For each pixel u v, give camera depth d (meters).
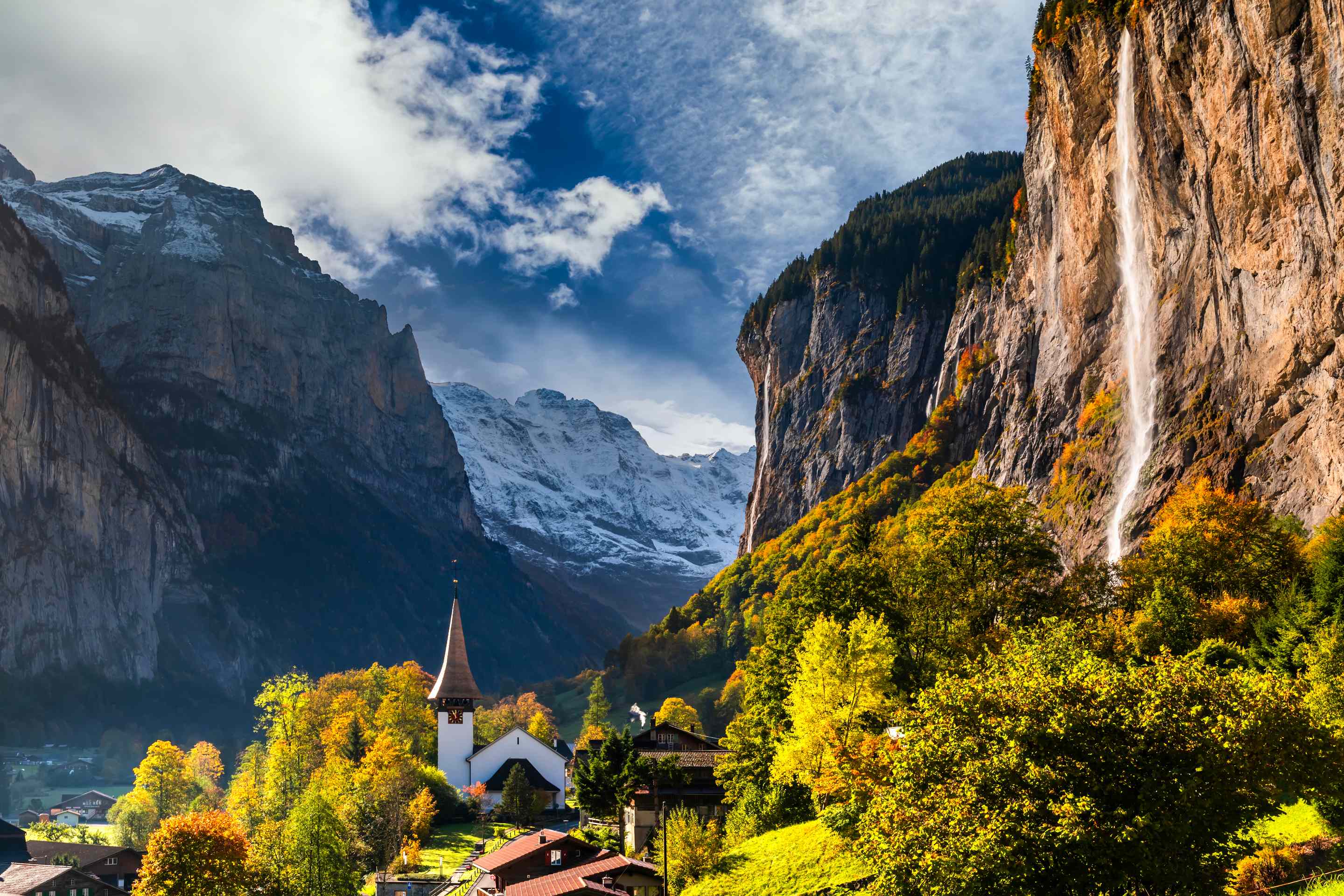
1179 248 126.94
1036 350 179.25
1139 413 131.38
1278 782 30.16
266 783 141.25
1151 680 32.69
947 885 31.28
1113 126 138.50
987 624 75.12
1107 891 29.88
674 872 63.72
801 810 64.81
